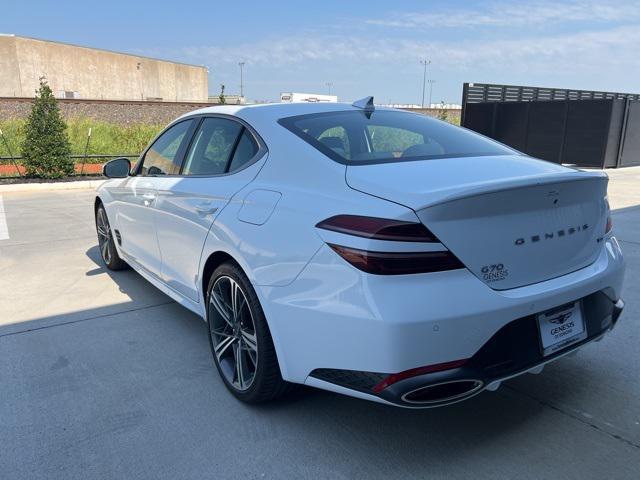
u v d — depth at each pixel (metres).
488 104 20.38
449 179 2.34
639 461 2.42
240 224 2.78
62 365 3.43
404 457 2.47
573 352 2.50
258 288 2.59
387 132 3.06
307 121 3.04
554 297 2.34
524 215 2.30
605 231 2.76
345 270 2.17
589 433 2.63
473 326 2.12
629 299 4.46
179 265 3.59
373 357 2.12
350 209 2.25
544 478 2.31
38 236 7.38
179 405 2.94
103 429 2.72
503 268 2.24
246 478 2.35
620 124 17.67
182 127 4.01
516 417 2.77
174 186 3.60
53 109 14.34
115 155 16.64
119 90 52.12
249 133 3.16
